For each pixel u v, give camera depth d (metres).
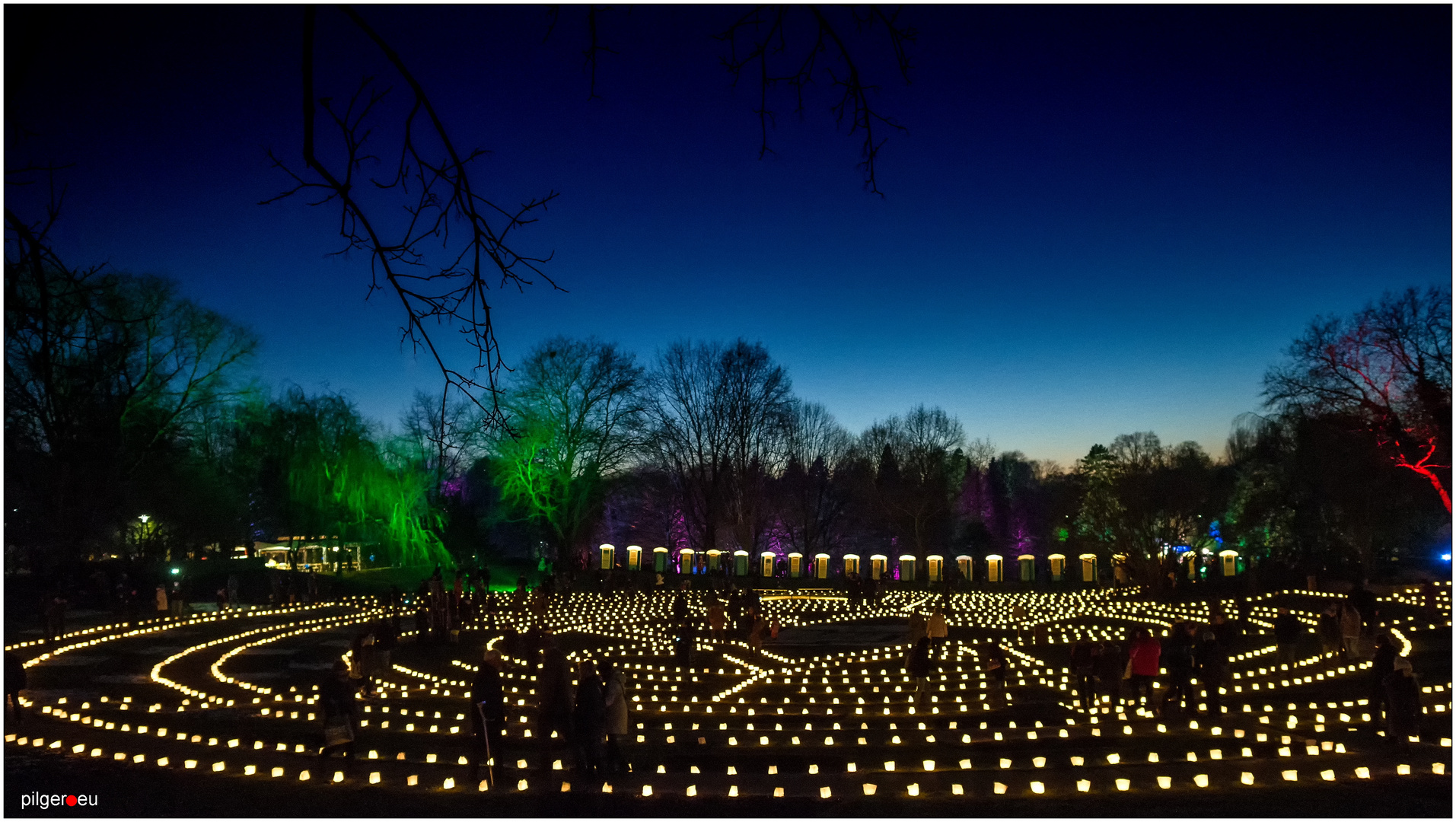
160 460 40.78
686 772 13.91
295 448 55.84
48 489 32.47
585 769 13.20
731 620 35.91
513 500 60.97
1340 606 26.50
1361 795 12.20
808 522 76.00
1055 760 14.66
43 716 18.83
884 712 19.02
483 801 12.22
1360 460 46.66
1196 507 57.69
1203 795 12.30
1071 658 18.97
